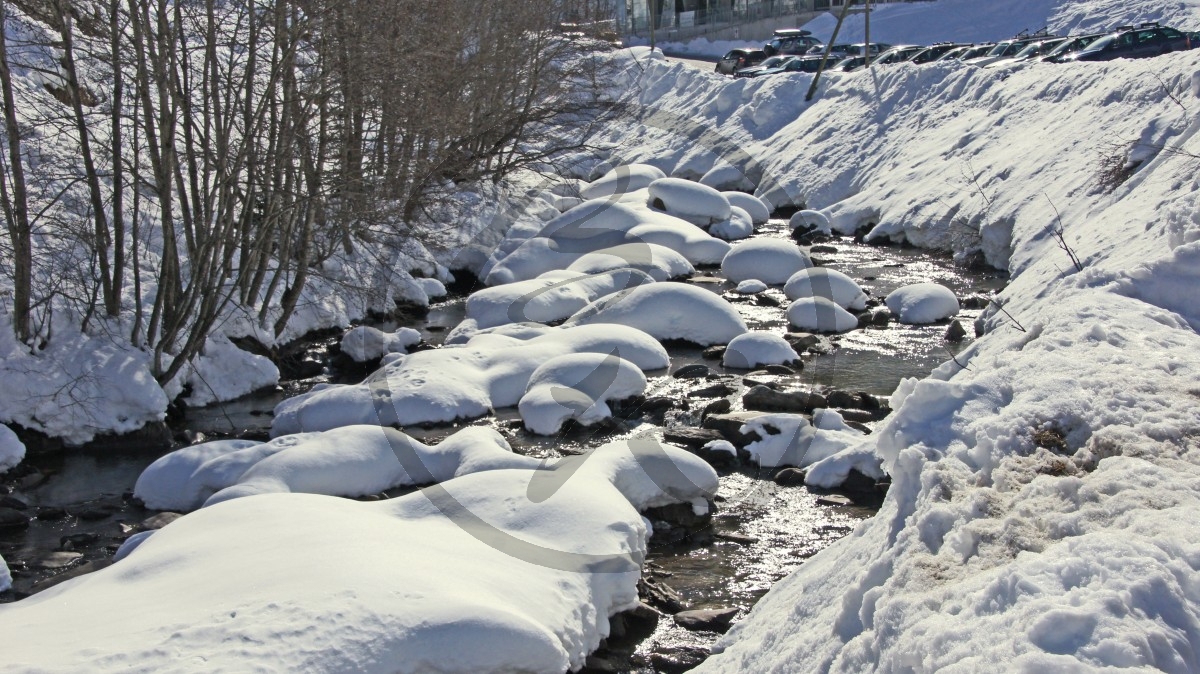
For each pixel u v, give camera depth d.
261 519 7.43
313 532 7.02
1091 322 7.21
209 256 13.60
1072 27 47.19
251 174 13.92
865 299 17.05
